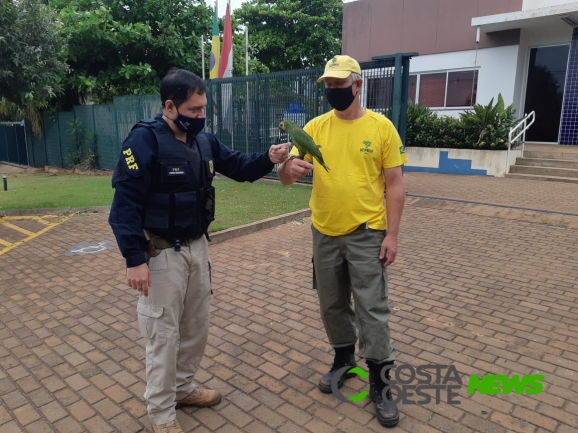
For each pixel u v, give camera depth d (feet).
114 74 57.21
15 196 38.60
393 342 12.74
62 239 24.48
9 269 19.70
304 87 35.37
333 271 9.82
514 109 42.96
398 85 29.78
